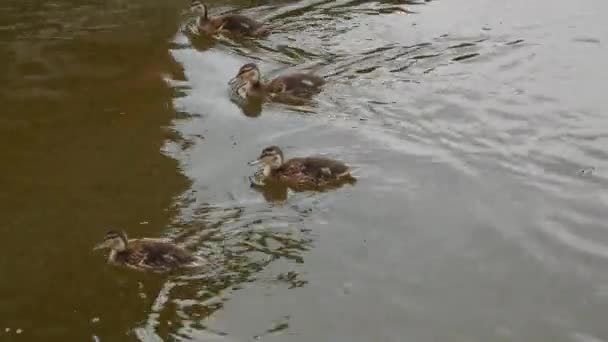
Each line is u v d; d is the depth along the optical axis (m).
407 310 7.88
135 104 12.26
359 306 7.92
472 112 12.13
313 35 14.90
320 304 7.93
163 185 10.07
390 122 11.81
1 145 11.02
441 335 7.54
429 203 9.75
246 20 14.88
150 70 13.42
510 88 12.93
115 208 9.56
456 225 9.30
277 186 10.11
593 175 10.46
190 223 9.26
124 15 15.70
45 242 8.91
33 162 10.60
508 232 9.19
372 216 9.46
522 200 9.86
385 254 8.75
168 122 11.73
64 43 14.34
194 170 10.45
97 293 8.08
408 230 9.20
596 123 11.82
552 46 14.55
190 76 13.26
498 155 10.95
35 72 13.24
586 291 8.22
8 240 8.94
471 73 13.43
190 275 8.34
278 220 9.35
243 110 12.17
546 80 13.22
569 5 16.55
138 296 8.02
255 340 7.42
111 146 11.02
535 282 8.35
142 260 8.45
